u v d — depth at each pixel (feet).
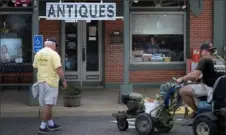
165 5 51.60
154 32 51.96
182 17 51.93
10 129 32.76
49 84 30.68
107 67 51.19
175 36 51.93
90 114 38.88
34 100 40.98
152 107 29.55
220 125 26.68
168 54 52.03
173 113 29.91
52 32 50.70
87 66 51.88
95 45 51.85
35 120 36.60
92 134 30.58
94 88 51.29
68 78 51.75
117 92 48.78
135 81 51.55
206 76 28.73
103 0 50.26
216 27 50.80
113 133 30.81
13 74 50.47
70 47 51.75
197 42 51.34
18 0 50.47
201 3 50.83
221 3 50.62
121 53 51.24
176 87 29.22
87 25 51.72
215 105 26.84
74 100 40.27
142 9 51.44
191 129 31.68
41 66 30.86
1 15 50.85
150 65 51.55
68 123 34.91
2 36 51.03
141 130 29.50
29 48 51.26
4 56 51.08
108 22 50.93
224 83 26.53
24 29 51.21
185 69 51.78
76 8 41.63
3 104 41.73
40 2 47.98
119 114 31.55
